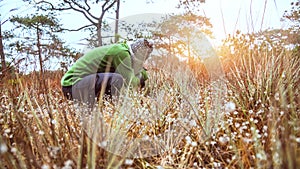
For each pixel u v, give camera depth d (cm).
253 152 144
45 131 141
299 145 133
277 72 234
